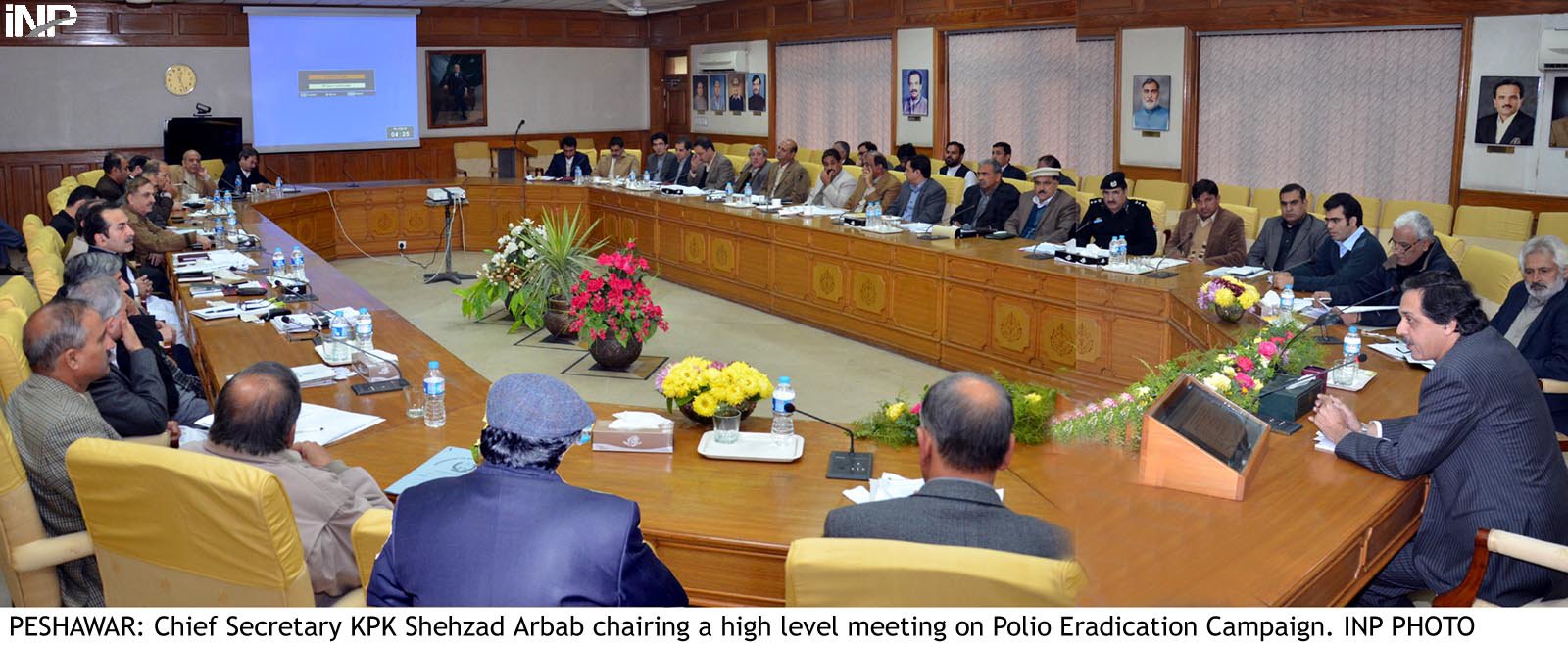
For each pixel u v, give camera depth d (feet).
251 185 32.96
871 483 9.21
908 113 38.09
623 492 9.19
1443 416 8.48
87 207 16.34
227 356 13.67
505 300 23.82
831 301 23.68
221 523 6.80
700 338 23.38
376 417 11.25
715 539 8.30
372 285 29.40
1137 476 8.54
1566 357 11.57
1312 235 17.76
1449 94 24.39
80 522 8.68
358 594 8.02
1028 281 18.20
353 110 44.75
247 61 42.96
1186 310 14.69
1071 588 5.47
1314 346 11.89
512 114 48.65
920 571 5.53
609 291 19.57
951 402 6.25
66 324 8.86
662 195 30.09
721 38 46.62
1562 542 8.72
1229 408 9.19
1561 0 21.83
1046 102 32.91
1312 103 26.32
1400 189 25.49
